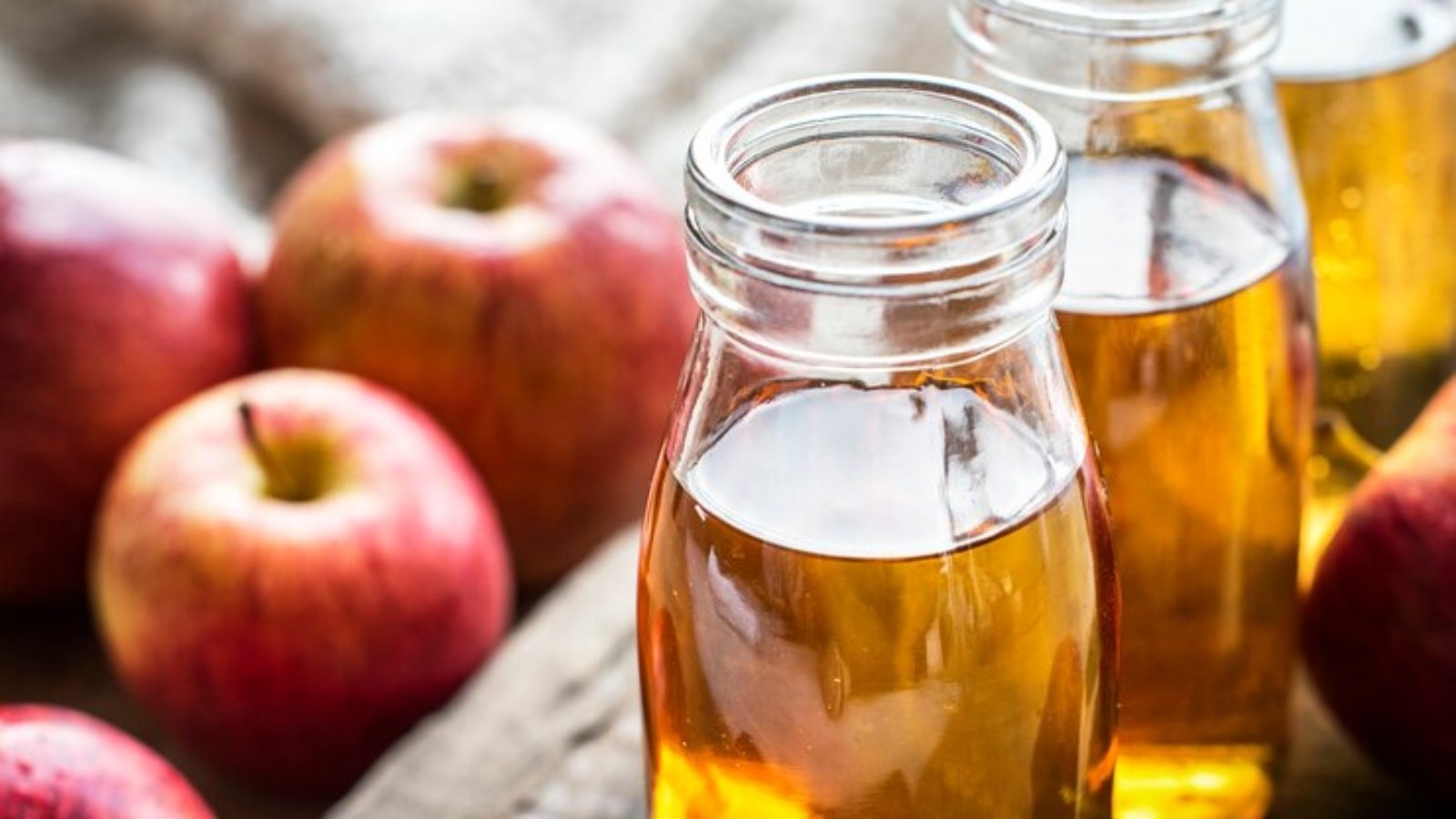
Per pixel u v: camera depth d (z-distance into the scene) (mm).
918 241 431
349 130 788
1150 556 496
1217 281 490
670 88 818
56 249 636
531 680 570
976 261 433
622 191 658
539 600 682
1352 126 553
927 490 451
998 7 485
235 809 621
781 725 457
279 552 593
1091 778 469
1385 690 525
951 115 449
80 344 636
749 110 450
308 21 791
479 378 643
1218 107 493
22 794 498
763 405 455
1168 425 490
